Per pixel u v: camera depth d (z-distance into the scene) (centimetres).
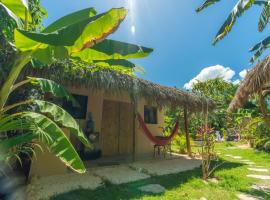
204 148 704
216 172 726
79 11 403
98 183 532
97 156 858
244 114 1789
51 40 267
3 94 333
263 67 610
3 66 416
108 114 1048
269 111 1269
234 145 1738
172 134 1011
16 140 334
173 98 835
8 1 367
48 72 508
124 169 695
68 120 352
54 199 419
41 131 317
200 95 1061
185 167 789
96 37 290
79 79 576
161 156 1014
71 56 351
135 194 483
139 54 352
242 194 526
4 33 425
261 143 1348
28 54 324
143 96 725
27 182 480
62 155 298
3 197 383
